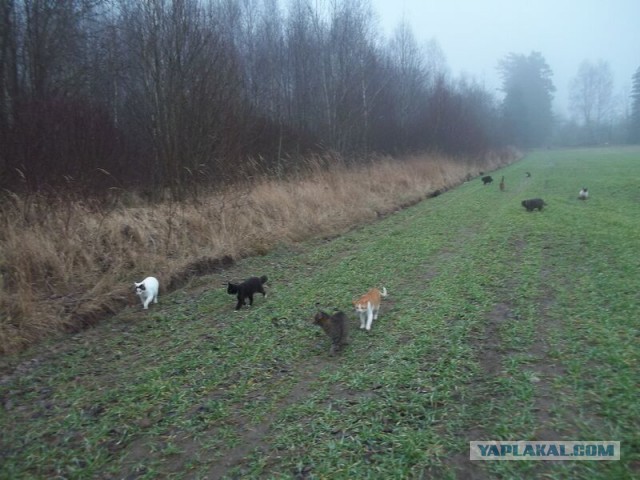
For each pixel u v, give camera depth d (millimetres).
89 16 15914
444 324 5711
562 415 3646
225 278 8594
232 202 11875
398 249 10062
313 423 3783
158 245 9188
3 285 6547
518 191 20297
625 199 16938
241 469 3297
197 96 12859
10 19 12336
